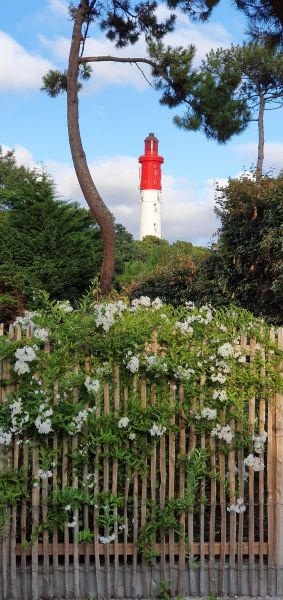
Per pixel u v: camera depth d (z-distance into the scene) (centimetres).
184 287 1320
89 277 1585
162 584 411
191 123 1306
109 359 407
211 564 420
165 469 416
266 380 422
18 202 1609
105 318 404
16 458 403
